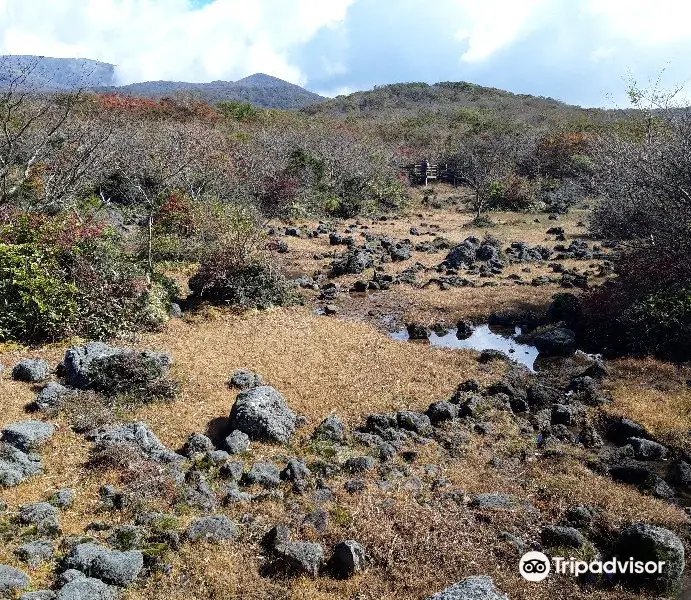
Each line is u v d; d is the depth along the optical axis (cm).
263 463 803
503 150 4084
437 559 630
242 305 1457
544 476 811
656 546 614
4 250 1205
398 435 900
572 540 662
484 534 676
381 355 1229
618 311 1315
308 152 3169
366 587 591
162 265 1700
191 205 1933
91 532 653
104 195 2272
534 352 1301
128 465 759
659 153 1421
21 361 1027
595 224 2003
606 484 796
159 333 1272
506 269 1961
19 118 1844
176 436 878
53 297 1190
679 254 1280
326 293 1680
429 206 3338
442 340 1383
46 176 1719
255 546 639
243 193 2453
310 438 891
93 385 977
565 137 3928
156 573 596
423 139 4684
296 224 2675
